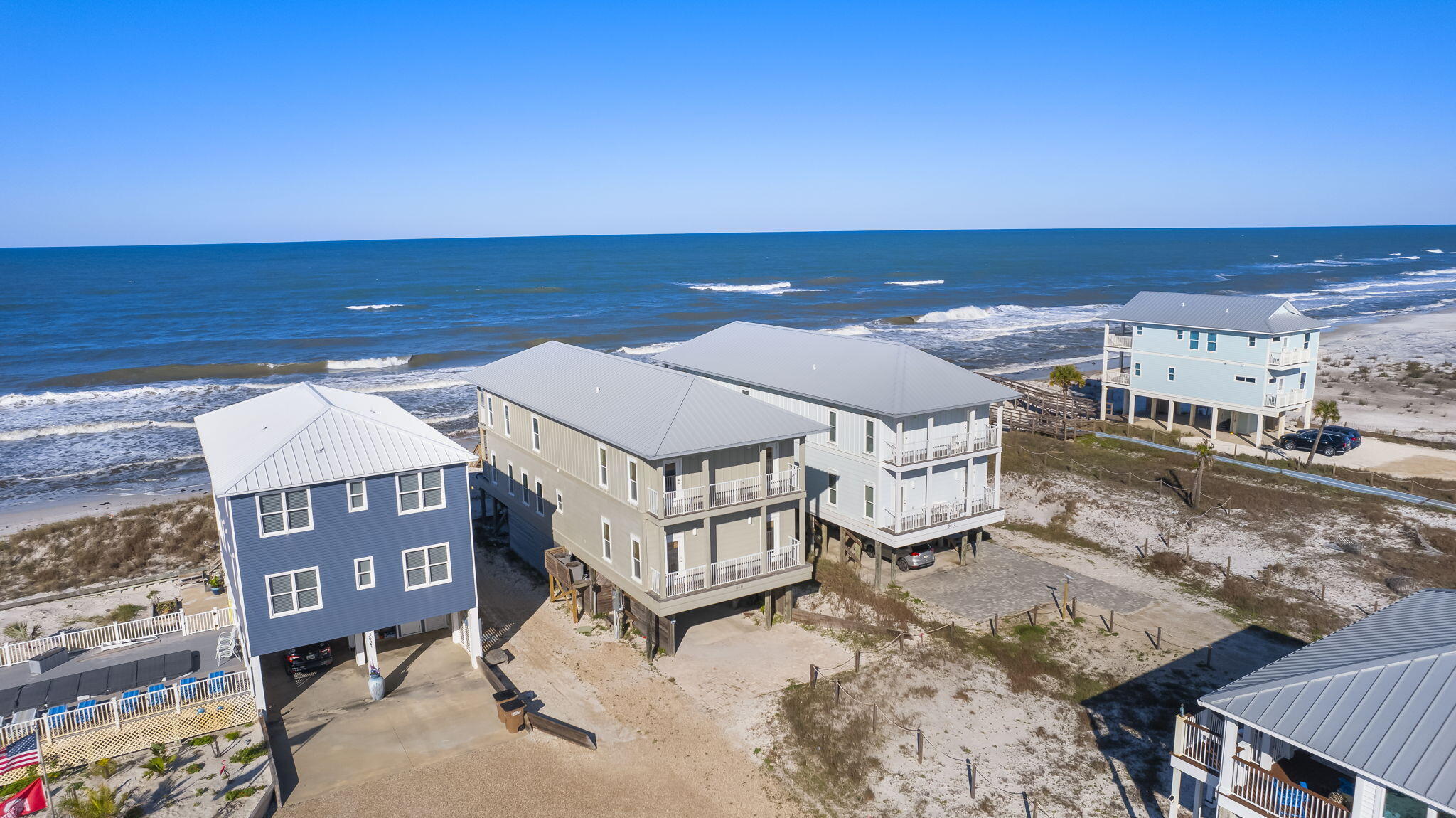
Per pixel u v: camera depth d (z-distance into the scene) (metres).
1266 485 44.97
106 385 79.56
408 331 111.25
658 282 182.88
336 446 27.20
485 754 24.80
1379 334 102.44
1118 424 57.31
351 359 90.19
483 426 43.22
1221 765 18.53
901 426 33.88
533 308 135.75
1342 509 41.25
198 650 29.64
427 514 28.11
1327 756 15.90
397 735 25.66
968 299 151.88
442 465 27.92
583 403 34.44
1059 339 108.44
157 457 58.41
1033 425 57.88
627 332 109.75
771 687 28.31
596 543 33.00
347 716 26.72
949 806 22.56
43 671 27.94
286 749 24.91
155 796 22.58
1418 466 48.75
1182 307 55.44
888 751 24.86
